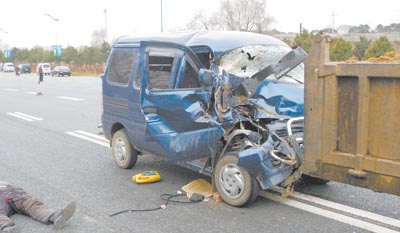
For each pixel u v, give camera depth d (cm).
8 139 1015
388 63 337
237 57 605
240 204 518
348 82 363
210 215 505
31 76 5625
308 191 579
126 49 683
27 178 678
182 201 555
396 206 519
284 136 529
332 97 373
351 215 495
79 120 1300
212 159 548
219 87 539
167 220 495
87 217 511
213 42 609
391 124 342
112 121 712
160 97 580
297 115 566
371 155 356
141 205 546
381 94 346
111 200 568
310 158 396
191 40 629
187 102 554
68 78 4725
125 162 709
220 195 543
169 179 654
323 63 375
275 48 649
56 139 1003
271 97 564
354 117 363
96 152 857
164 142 586
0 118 1385
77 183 647
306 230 459
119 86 682
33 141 984
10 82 3825
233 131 530
